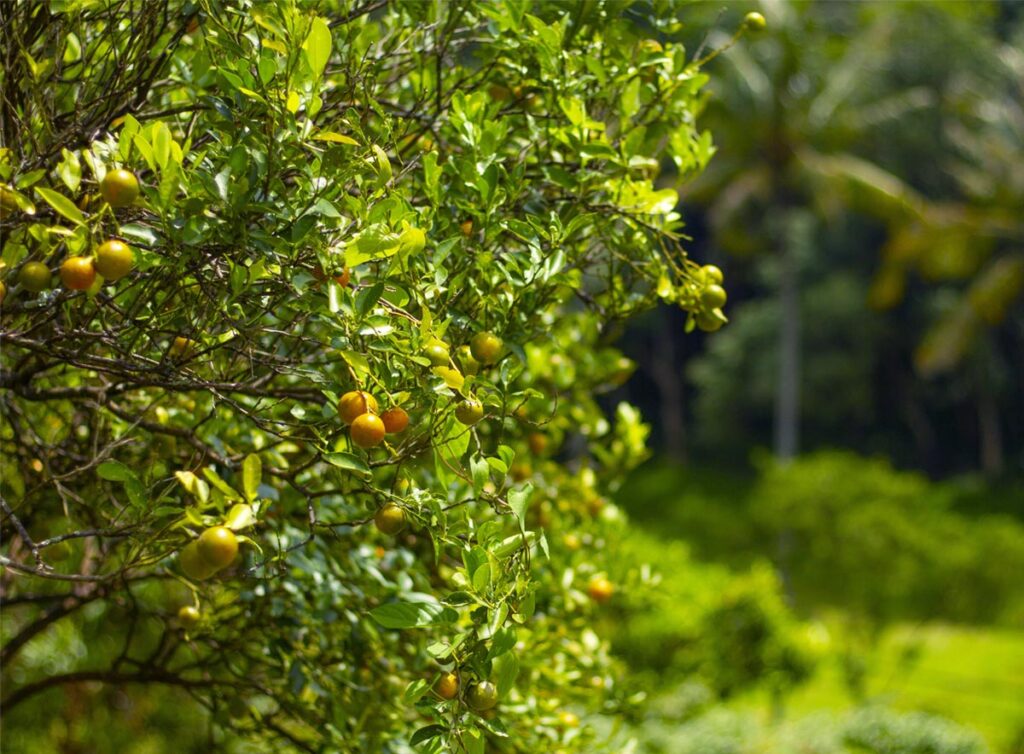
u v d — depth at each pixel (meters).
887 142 26.98
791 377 25.69
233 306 1.73
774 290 34.22
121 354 1.84
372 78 1.98
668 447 35.34
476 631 1.59
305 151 1.69
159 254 1.65
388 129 1.85
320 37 1.61
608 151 2.06
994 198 21.62
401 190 1.81
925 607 10.98
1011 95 26.67
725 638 8.05
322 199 1.58
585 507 3.03
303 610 2.56
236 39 1.72
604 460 3.12
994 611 10.81
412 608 1.58
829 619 11.80
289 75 1.62
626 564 3.09
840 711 10.68
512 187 1.97
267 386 2.26
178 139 2.05
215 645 2.75
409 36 2.33
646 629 7.56
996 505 25.59
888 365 32.50
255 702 3.36
